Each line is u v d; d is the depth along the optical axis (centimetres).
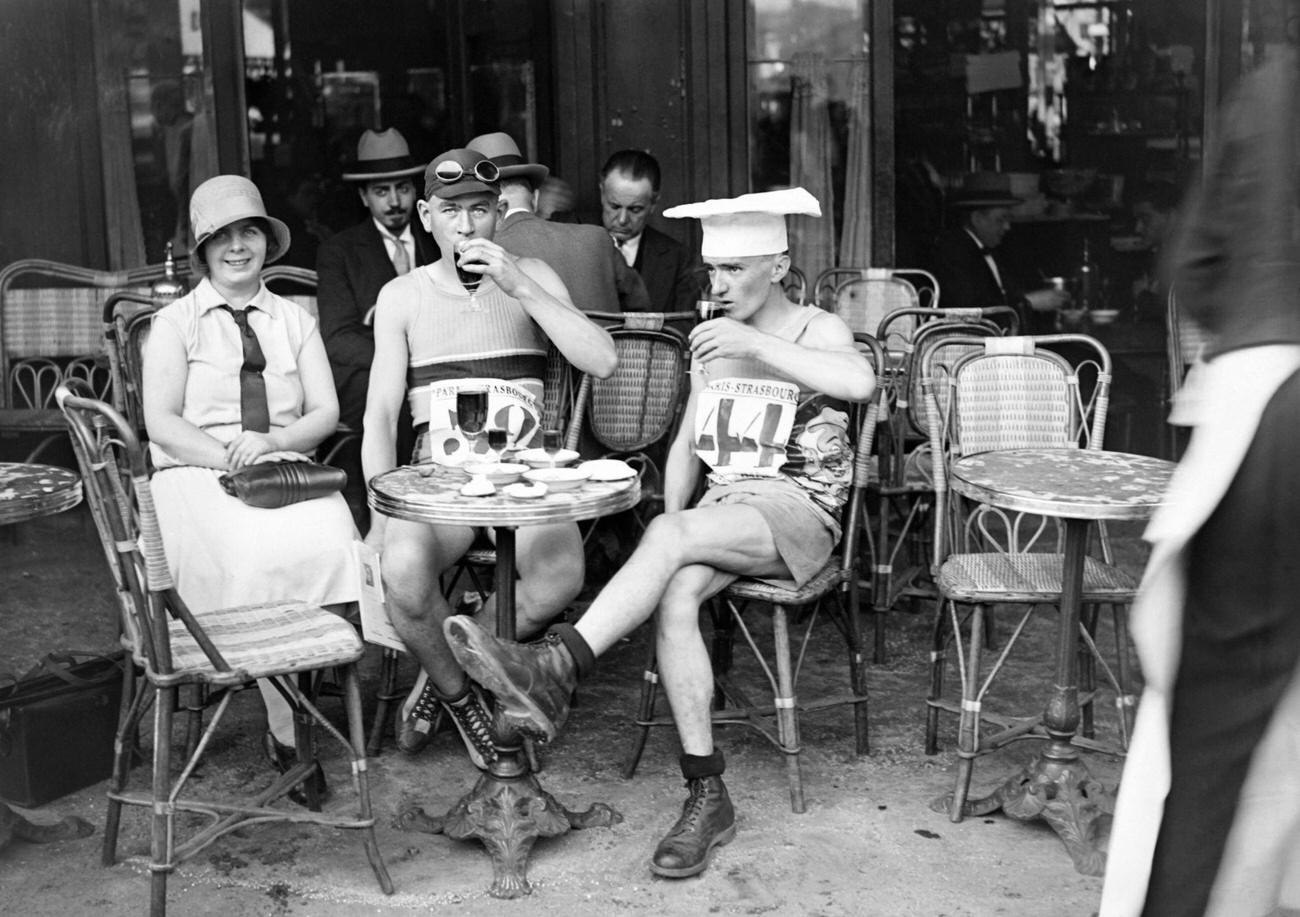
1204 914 170
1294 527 162
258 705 400
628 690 416
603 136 691
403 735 361
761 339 333
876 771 354
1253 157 169
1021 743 370
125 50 663
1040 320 782
